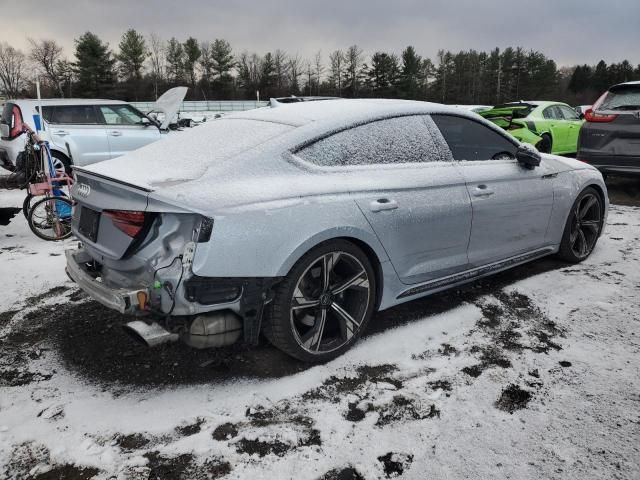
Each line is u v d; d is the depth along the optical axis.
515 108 10.36
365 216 2.76
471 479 1.95
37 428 2.27
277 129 2.85
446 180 3.22
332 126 2.87
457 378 2.64
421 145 3.26
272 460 2.07
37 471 2.02
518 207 3.71
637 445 2.12
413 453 2.10
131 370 2.76
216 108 35.72
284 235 2.45
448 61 75.88
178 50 67.38
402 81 67.50
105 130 8.82
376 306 3.02
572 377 2.63
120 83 62.66
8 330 3.24
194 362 2.83
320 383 2.60
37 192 5.37
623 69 88.00
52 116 8.41
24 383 2.64
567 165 4.35
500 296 3.72
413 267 3.11
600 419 2.29
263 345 2.99
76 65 59.59
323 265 2.68
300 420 2.31
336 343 2.83
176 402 2.46
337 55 69.69
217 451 2.12
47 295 3.82
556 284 3.95
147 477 1.99
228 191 2.40
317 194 2.62
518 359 2.82
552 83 76.69
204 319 2.38
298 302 2.60
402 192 2.97
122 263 2.50
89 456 2.10
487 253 3.58
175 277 2.28
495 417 2.32
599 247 4.97
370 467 2.02
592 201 4.48
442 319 3.34
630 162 6.87
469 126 3.62
